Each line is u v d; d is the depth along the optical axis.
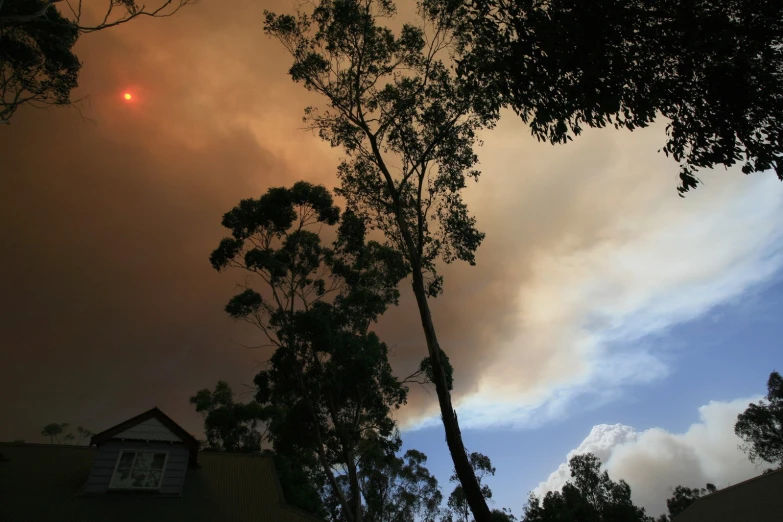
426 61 15.40
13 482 16.56
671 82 7.86
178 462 18.12
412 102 15.72
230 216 22.17
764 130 7.68
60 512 15.20
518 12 8.42
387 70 16.33
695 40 7.24
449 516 43.03
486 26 8.93
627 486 61.41
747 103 7.43
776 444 47.75
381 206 16.61
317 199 22.56
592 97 7.89
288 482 25.31
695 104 7.96
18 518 14.56
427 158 15.91
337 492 17.59
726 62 7.38
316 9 15.77
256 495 18.83
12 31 15.23
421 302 13.31
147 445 18.08
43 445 20.08
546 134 8.77
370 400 20.33
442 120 15.47
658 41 7.55
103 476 16.98
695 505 31.05
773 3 6.80
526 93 8.63
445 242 15.64
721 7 7.19
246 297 21.19
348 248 22.77
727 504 26.92
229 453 22.12
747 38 7.21
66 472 17.98
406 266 20.59
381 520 38.12
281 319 21.38
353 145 17.12
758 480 26.47
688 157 8.41
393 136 16.19
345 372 19.88
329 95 16.89
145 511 16.16
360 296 21.67
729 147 7.82
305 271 22.94
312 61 16.50
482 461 42.97
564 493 57.91
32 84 16.58
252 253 21.81
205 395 38.47
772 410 47.59
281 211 22.11
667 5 7.34
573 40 7.68
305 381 20.34
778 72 7.27
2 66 15.71
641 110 8.17
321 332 19.73
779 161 7.53
